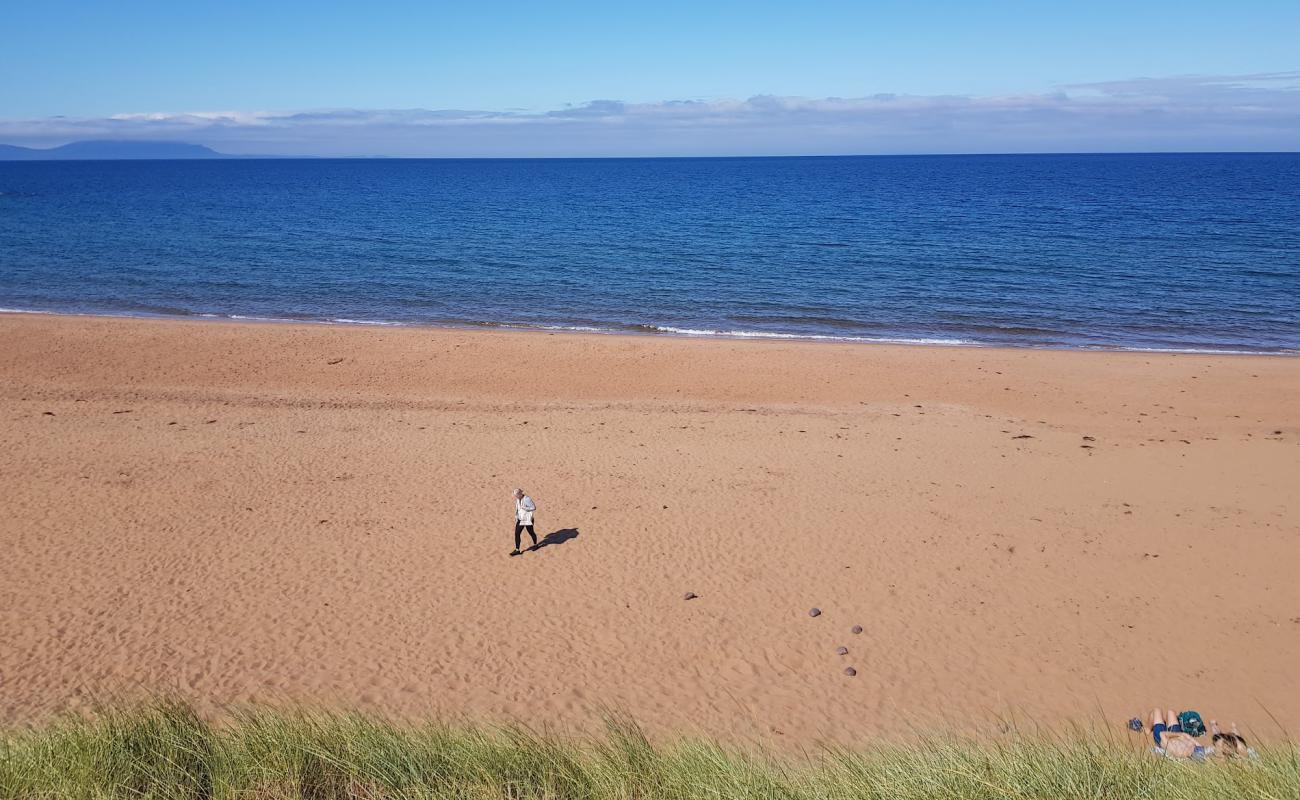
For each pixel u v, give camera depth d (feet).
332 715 27.76
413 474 63.46
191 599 45.21
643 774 23.41
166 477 61.41
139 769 22.53
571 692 38.19
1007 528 55.26
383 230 239.91
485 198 387.96
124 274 159.43
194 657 39.99
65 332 105.81
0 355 96.17
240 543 51.67
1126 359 102.53
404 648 41.34
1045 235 224.94
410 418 78.28
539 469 64.95
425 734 26.02
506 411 81.46
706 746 26.91
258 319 123.95
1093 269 169.17
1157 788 22.59
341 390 89.15
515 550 51.11
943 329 122.72
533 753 24.22
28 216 272.72
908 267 174.70
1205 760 27.32
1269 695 38.32
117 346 101.45
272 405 82.02
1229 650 41.91
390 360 99.50
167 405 80.74
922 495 60.54
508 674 39.45
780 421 78.74
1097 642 42.68
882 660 41.11
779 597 46.75
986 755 24.97
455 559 50.37
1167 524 55.83
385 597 46.01
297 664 39.70
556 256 190.80
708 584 48.01
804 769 25.86
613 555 51.08
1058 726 36.01
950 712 37.11
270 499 58.18
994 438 73.92
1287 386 90.68
